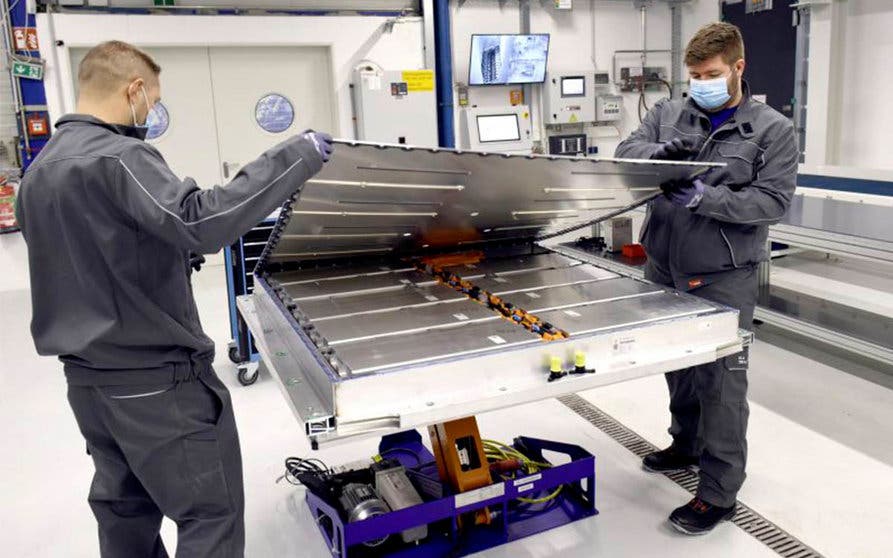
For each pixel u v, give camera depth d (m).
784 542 2.35
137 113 1.72
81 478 2.95
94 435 1.74
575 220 2.68
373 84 6.44
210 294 5.75
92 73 1.65
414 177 1.86
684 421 2.75
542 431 3.20
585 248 4.79
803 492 2.63
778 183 2.13
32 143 5.76
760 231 2.28
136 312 1.60
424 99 6.63
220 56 6.39
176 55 6.25
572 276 2.42
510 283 2.33
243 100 6.55
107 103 1.67
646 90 7.84
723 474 2.37
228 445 1.79
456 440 2.32
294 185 1.49
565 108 7.31
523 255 2.76
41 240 1.58
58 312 1.62
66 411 3.62
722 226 2.23
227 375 4.02
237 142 6.61
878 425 3.15
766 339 4.36
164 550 2.04
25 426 3.45
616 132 7.80
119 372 1.63
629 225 4.61
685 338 1.90
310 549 2.41
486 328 1.87
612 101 7.52
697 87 2.17
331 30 6.52
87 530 2.58
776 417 3.26
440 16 6.76
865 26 5.68
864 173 5.09
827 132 6.03
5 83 5.69
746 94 2.24
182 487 1.70
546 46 7.05
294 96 6.71
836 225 3.59
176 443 1.67
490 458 2.66
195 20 6.08
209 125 6.49
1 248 5.87
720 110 2.26
